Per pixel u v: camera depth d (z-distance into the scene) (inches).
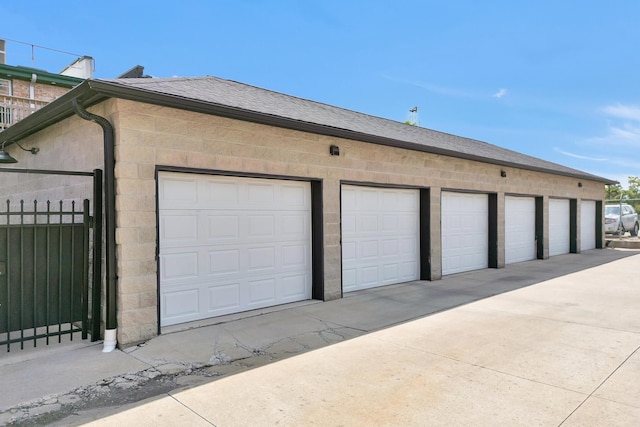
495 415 130.3
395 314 263.0
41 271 203.3
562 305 286.0
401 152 361.4
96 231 210.2
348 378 161.6
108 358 185.0
